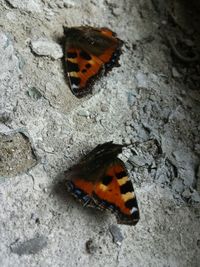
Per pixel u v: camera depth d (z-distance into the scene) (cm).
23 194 8
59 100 10
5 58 10
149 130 10
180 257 9
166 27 11
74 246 8
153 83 11
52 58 10
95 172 8
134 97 10
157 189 9
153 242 9
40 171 9
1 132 9
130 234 9
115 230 9
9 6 10
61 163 9
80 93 10
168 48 11
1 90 9
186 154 10
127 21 11
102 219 9
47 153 9
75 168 9
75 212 9
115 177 8
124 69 11
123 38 11
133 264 9
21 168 9
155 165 10
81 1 11
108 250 9
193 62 11
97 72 10
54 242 8
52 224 8
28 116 9
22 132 9
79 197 8
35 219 8
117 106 10
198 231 9
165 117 10
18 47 10
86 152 9
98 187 8
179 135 10
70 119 10
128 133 10
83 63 10
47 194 9
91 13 11
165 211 9
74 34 10
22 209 8
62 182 9
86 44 10
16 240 8
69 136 9
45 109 9
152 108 10
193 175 10
